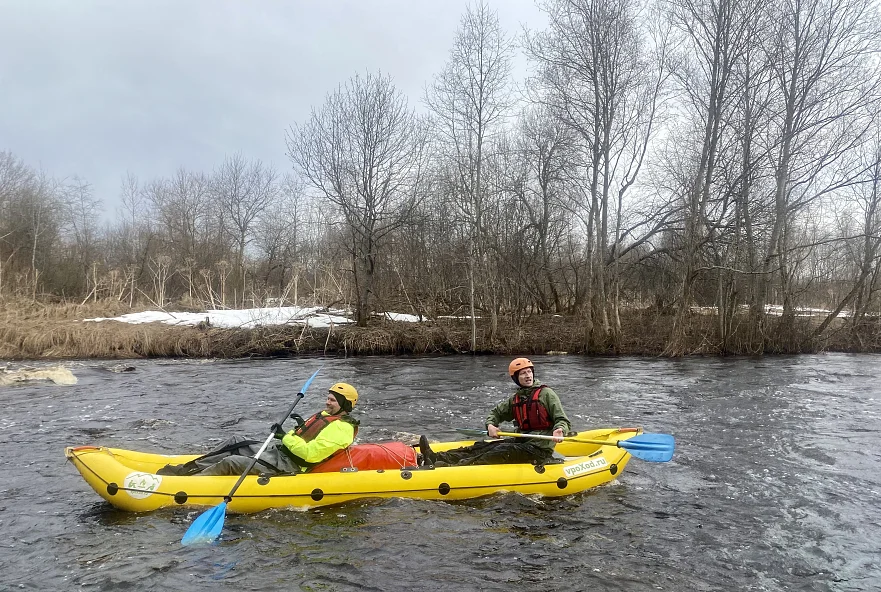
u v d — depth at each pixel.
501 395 11.59
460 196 22.22
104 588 3.93
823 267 24.47
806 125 19.22
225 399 11.06
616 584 4.07
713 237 19.19
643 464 6.93
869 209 21.72
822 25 19.09
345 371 15.10
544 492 5.74
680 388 12.52
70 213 34.50
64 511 5.27
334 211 24.03
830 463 7.00
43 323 18.62
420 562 4.34
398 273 23.48
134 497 5.12
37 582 4.00
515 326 21.38
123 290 25.94
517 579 4.12
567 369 15.70
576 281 25.91
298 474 5.38
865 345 20.33
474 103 19.92
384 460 5.79
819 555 4.55
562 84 20.02
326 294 24.80
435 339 19.61
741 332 19.61
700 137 21.02
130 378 13.59
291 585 3.99
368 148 20.53
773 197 20.31
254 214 37.53
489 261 21.53
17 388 12.05
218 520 4.59
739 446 7.77
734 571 4.28
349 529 4.88
